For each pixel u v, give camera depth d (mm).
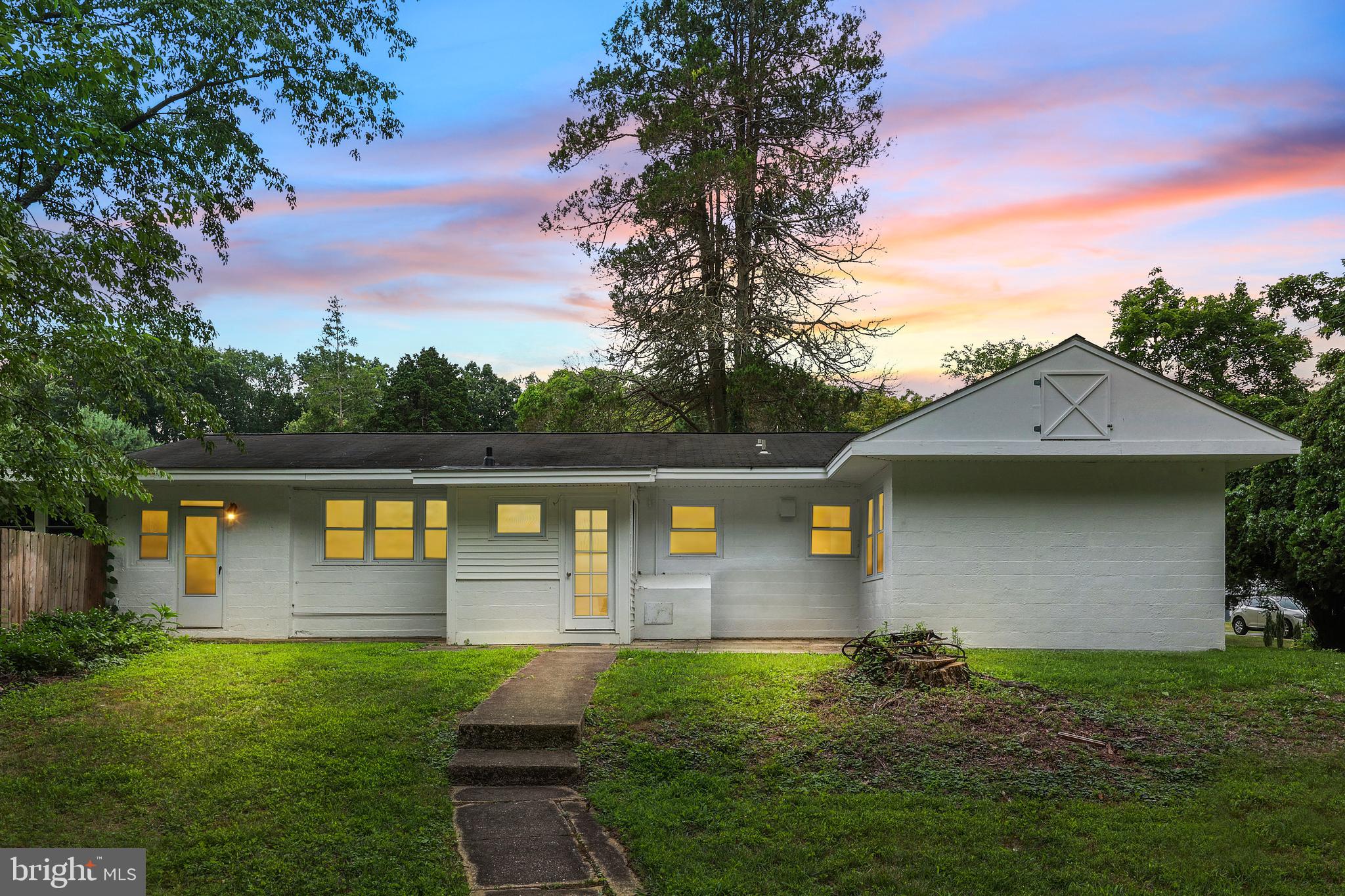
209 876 5887
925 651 10844
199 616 15281
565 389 34625
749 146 29172
